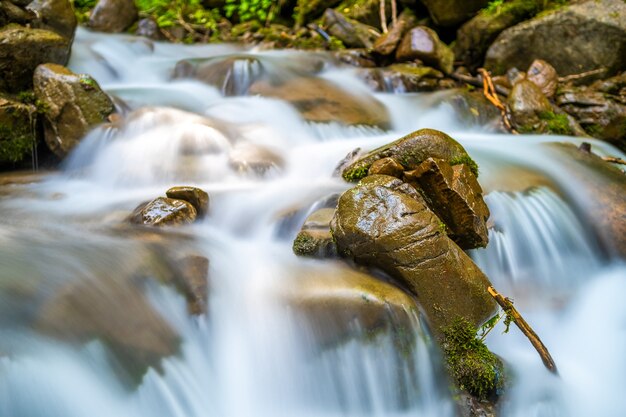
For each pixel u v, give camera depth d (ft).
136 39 32.91
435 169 14.66
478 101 28.68
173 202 15.58
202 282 12.81
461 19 34.01
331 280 13.05
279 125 23.29
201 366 11.95
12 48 20.85
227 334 12.54
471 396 12.51
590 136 27.96
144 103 23.77
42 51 21.90
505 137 25.39
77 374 10.25
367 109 26.17
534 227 17.66
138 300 11.91
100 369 10.59
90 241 13.79
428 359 12.52
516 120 27.17
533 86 27.94
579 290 17.01
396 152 16.40
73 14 25.63
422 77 29.94
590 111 28.19
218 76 27.09
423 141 16.25
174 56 33.06
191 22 40.47
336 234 13.84
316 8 38.19
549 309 15.78
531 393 13.02
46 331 10.37
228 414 11.72
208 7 41.86
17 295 10.82
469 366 12.53
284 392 12.22
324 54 31.63
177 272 12.91
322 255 14.17
